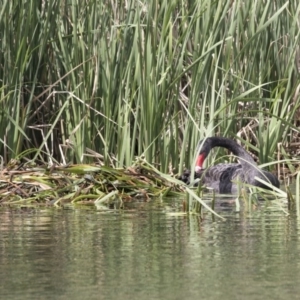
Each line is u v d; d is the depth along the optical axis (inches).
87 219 426.0
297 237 369.1
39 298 273.1
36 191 508.1
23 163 561.0
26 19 572.4
